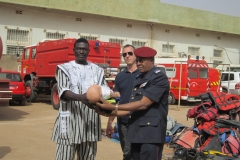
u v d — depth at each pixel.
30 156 6.11
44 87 15.20
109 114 3.48
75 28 22.80
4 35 20.39
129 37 25.12
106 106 3.37
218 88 17.23
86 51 3.82
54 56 13.49
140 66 3.59
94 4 22.92
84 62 3.86
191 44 28.59
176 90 16.95
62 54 12.83
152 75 3.50
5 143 7.09
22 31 20.98
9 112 12.32
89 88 3.35
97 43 13.24
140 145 3.63
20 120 10.42
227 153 5.58
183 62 16.70
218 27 29.39
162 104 3.54
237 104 6.36
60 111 3.65
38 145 6.98
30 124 9.68
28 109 13.43
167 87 3.52
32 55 15.94
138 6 24.86
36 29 21.38
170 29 27.34
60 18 22.23
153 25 26.28
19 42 20.83
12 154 6.21
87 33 23.28
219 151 5.68
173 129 7.16
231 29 30.22
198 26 28.08
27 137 7.77
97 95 3.30
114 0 23.73
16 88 14.02
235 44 31.47
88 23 23.31
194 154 5.31
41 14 21.55
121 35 24.78
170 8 26.47
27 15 21.08
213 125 6.12
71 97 3.48
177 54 27.70
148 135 3.45
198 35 29.06
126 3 24.28
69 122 3.62
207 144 5.87
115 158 6.14
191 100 16.62
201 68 16.83
